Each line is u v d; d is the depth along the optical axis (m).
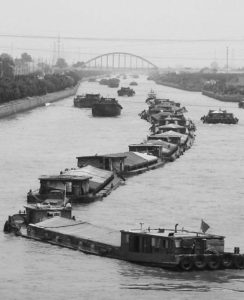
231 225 95.31
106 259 81.88
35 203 102.38
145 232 80.94
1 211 100.31
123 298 71.88
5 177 123.81
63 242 86.75
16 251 84.44
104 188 115.88
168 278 76.62
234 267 78.88
